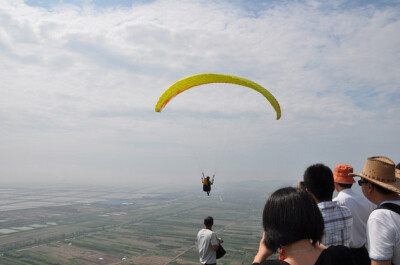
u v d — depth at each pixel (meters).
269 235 2.51
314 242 2.46
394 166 3.65
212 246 9.95
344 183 5.13
